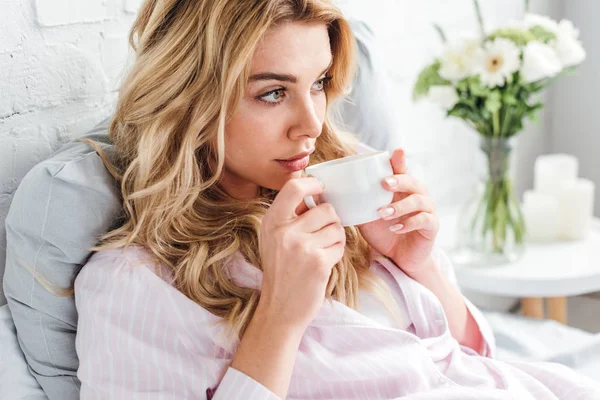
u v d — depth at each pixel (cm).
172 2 101
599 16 246
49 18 112
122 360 97
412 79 204
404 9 195
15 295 103
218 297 103
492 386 112
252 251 108
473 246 178
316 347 104
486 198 175
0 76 105
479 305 243
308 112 99
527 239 196
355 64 114
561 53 166
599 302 252
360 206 91
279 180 104
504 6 232
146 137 102
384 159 92
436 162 220
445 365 115
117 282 99
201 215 108
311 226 91
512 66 157
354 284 113
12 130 108
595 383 117
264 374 93
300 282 92
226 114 99
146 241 103
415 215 106
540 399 113
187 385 98
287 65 96
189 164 102
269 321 94
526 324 165
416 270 120
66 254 100
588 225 198
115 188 105
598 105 253
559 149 265
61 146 117
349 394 105
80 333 100
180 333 99
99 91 124
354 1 175
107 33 124
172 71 100
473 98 165
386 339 108
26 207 98
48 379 106
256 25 93
